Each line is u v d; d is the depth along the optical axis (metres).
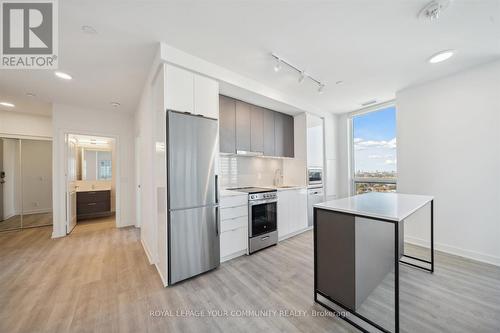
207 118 2.27
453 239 2.61
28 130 4.05
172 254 1.97
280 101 3.17
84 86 2.83
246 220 2.71
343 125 4.38
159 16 1.61
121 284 2.00
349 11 1.59
